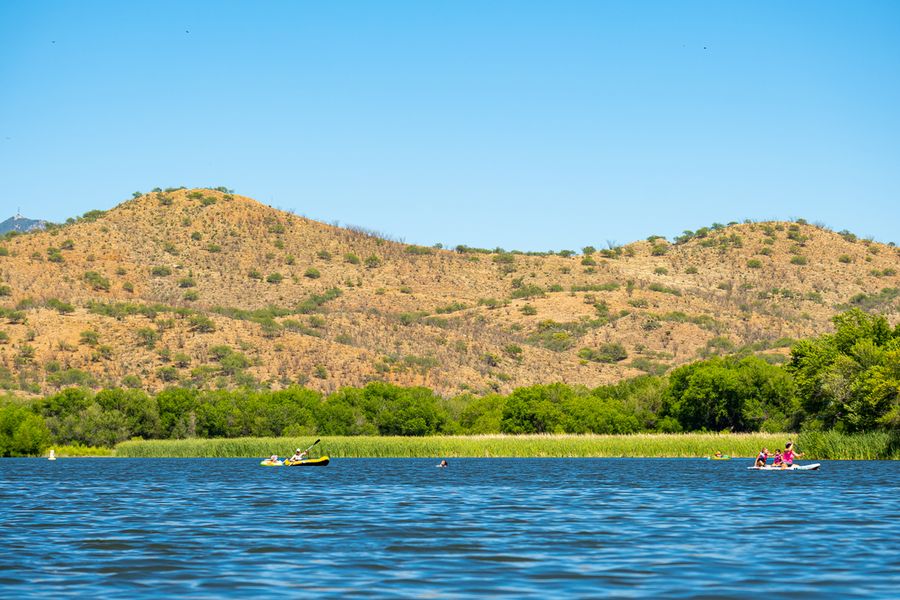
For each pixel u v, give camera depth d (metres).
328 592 31.28
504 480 87.44
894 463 106.12
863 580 32.94
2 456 156.88
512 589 31.66
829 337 135.88
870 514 53.81
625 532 46.44
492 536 45.16
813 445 116.62
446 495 70.31
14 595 30.84
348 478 93.06
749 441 128.38
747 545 41.44
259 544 42.56
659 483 81.06
